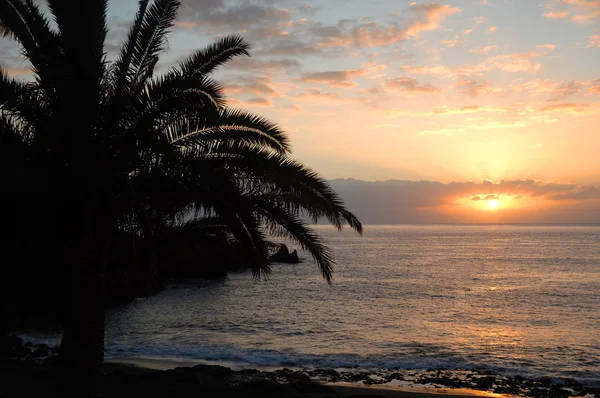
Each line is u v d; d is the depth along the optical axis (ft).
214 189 28.55
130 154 28.84
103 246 29.76
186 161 27.78
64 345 29.63
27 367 54.34
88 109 28.45
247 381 53.31
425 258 303.48
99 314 29.63
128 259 33.71
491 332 92.07
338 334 89.04
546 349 78.07
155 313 113.29
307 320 103.09
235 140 30.91
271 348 77.36
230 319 104.37
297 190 31.45
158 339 84.23
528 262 269.03
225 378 54.95
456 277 195.21
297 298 138.31
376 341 83.46
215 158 30.42
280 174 29.99
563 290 155.33
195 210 31.22
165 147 27.63
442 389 55.42
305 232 31.76
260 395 45.70
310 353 74.23
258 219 29.48
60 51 30.12
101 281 29.78
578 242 524.93
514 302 131.34
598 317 108.78
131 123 29.68
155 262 30.66
